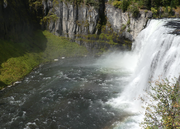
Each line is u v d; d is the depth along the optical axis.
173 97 18.28
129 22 70.38
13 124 30.88
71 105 36.50
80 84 46.69
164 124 17.08
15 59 56.22
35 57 66.06
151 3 71.19
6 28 59.56
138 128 28.66
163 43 42.84
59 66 61.94
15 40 63.81
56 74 53.97
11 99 39.12
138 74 45.66
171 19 63.75
